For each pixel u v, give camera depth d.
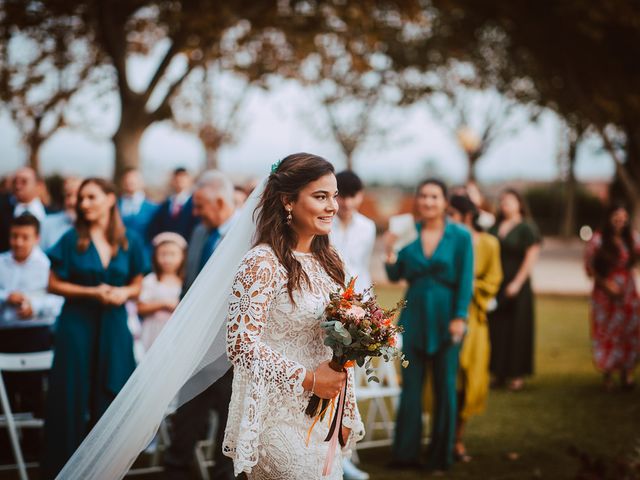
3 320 5.66
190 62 12.61
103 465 3.34
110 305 4.87
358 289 5.70
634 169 19.69
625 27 16.00
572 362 9.73
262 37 14.20
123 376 4.88
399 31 13.55
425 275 5.57
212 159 19.22
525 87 23.42
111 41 12.09
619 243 8.20
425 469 5.57
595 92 17.55
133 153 12.40
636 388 8.36
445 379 5.52
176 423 4.74
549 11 16.45
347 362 2.95
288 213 3.10
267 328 3.00
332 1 12.33
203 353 3.28
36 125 14.37
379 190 40.78
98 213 4.89
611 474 4.57
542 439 6.38
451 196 6.30
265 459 2.98
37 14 12.17
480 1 17.14
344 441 3.23
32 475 5.29
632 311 8.15
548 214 40.31
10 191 8.91
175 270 5.89
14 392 5.46
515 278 8.28
